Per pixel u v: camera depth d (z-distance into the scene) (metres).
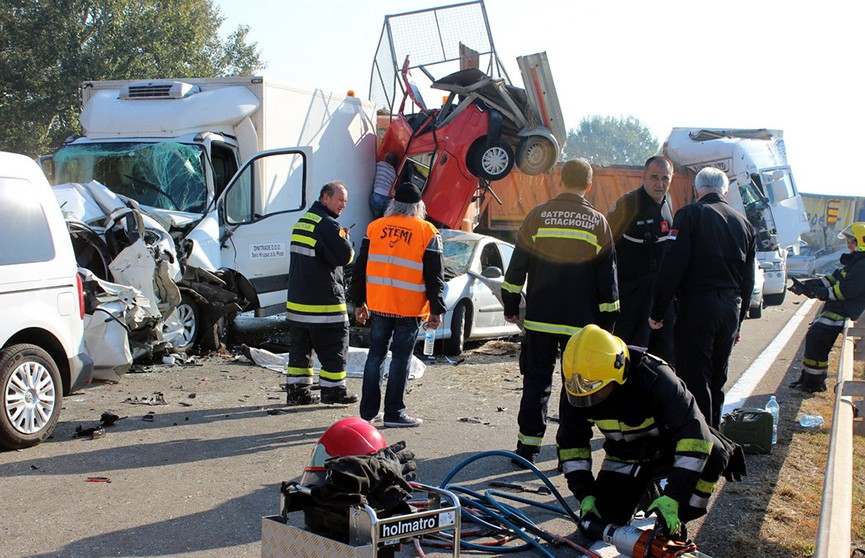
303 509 3.74
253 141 11.70
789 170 22.41
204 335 10.69
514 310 6.29
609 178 21.45
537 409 6.12
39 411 6.37
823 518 3.69
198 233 10.54
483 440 6.92
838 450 4.88
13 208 6.45
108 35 37.97
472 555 4.53
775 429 6.99
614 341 4.04
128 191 11.37
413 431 7.15
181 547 4.49
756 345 13.65
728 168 21.53
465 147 13.38
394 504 3.61
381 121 14.70
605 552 4.58
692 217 5.93
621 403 4.12
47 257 6.61
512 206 20.20
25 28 36.41
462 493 5.22
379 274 7.10
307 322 7.76
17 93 37.16
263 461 6.14
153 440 6.64
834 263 35.56
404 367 7.24
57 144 39.69
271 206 11.63
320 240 7.64
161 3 39.91
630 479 4.41
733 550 4.62
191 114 11.45
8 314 6.20
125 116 11.80
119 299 8.70
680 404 4.03
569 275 5.99
